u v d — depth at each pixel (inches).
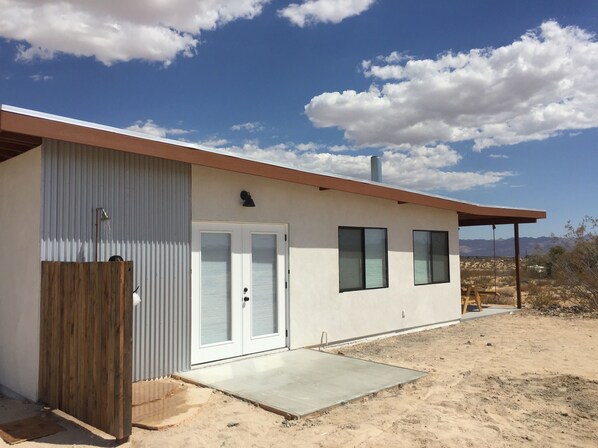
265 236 361.7
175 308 295.0
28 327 250.8
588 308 667.4
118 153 270.7
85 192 255.6
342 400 245.1
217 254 327.9
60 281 227.0
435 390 272.5
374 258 458.0
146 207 282.2
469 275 1296.8
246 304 343.9
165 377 288.7
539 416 231.3
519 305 676.7
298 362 327.9
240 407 238.4
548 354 382.0
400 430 209.9
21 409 233.0
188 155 280.2
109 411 195.0
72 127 228.7
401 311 479.5
